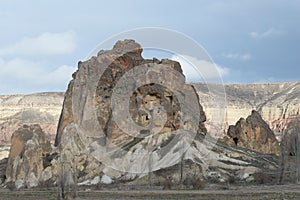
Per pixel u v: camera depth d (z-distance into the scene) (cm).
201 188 10756
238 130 17388
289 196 8444
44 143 15950
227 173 12988
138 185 11956
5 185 13888
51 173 13825
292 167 12588
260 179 12200
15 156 14888
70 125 15038
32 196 10056
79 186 12319
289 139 12925
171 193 9325
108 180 12862
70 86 16912
